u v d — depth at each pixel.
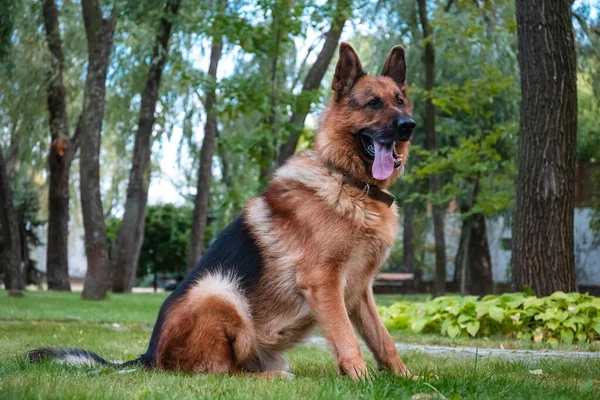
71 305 15.50
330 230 4.89
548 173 9.41
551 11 9.32
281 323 5.07
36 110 20.23
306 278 4.89
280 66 15.52
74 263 50.38
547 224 9.45
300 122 16.14
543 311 9.03
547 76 9.35
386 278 30.53
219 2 14.45
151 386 4.20
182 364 4.88
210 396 3.80
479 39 15.52
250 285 5.08
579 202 22.70
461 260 24.05
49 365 5.06
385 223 5.07
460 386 4.20
